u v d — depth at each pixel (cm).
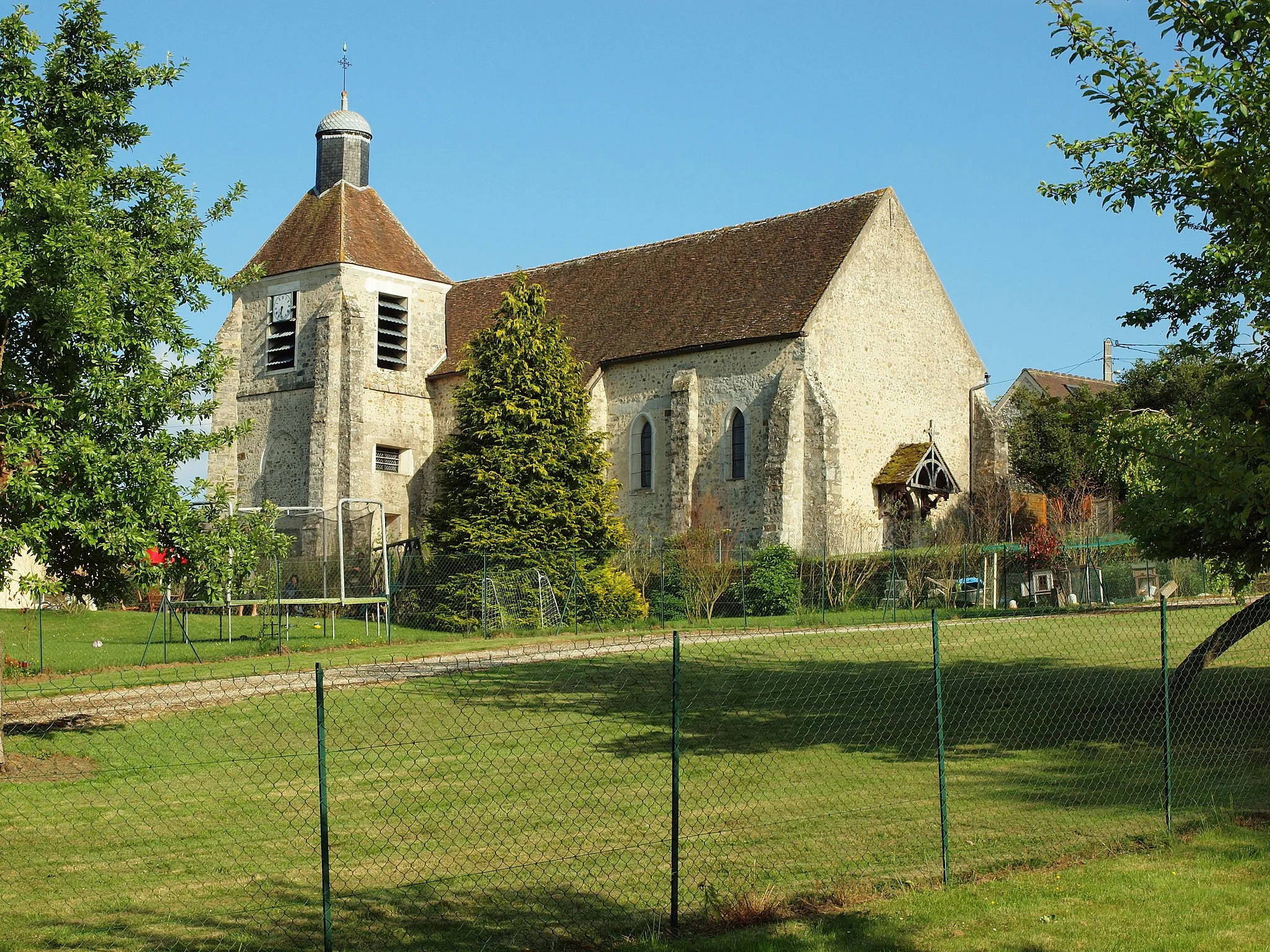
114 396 1705
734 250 4450
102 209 1802
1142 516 1761
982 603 3600
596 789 1381
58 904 997
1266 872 1031
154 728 1800
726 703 1916
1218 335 1578
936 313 4406
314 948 885
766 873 1055
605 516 3750
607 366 4366
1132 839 1137
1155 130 1233
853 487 4019
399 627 3600
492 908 976
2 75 1739
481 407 3688
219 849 1163
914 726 1725
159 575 1808
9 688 2048
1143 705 1789
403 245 4931
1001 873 1042
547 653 2584
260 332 4928
